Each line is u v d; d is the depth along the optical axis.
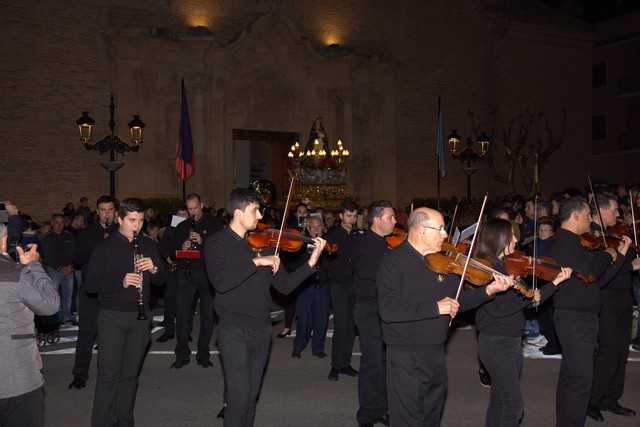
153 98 22.88
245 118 24.86
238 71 24.55
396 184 28.59
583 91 34.38
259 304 5.39
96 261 6.05
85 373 8.28
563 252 5.92
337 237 8.75
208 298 9.21
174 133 23.38
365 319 6.66
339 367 8.69
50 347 10.64
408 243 4.97
